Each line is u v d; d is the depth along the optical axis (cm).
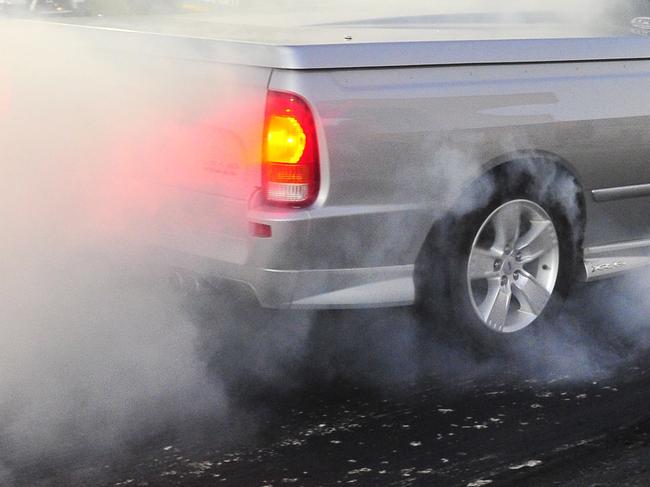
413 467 1298
